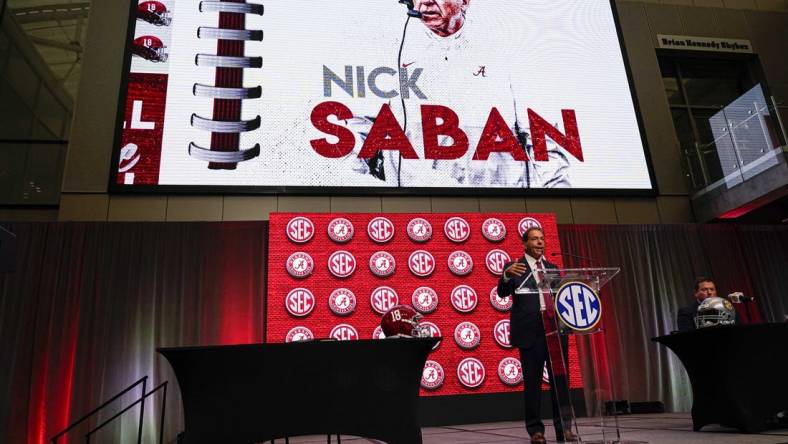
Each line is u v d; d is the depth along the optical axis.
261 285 6.79
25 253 6.52
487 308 6.57
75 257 6.59
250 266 6.85
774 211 7.71
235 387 2.72
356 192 7.37
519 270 3.36
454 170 7.66
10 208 7.19
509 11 8.62
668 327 7.43
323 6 8.16
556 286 2.85
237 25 7.85
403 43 8.16
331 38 8.01
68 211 6.94
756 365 3.56
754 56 9.59
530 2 8.77
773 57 9.59
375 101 7.80
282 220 6.52
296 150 7.43
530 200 7.82
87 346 6.28
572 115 8.24
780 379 3.59
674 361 7.27
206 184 7.14
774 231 8.22
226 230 6.96
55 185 7.36
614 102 8.46
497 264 6.74
